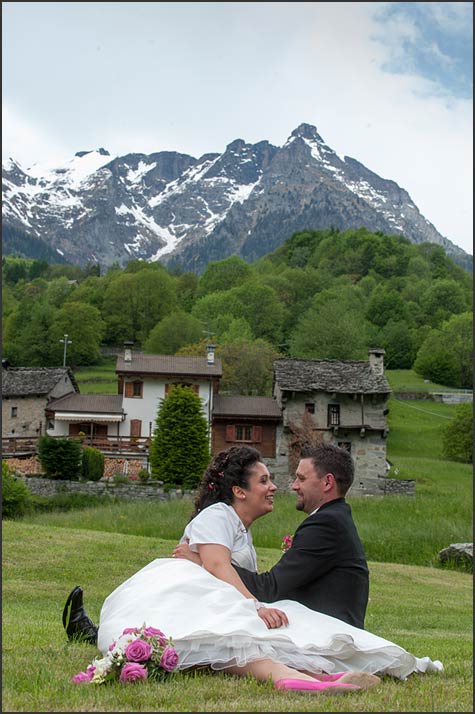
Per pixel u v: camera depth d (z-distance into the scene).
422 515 31.09
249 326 105.06
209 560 6.16
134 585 6.16
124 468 51.06
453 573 23.42
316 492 6.54
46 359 110.62
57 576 17.47
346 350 94.69
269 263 172.88
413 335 123.56
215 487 6.60
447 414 92.12
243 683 5.37
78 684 5.35
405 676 5.93
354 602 6.34
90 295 138.62
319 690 5.25
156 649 5.49
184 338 104.06
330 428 50.75
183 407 43.50
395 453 73.12
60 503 37.97
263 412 52.44
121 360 55.09
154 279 132.00
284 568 6.27
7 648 7.11
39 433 56.41
